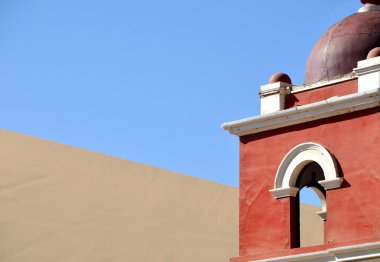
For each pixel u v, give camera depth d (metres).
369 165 25.61
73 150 67.44
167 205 64.38
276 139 27.62
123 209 60.88
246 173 28.08
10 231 52.75
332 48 27.27
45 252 51.75
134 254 54.75
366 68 26.09
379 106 25.62
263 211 27.48
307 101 27.41
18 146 65.19
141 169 68.62
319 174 28.00
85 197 60.62
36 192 58.84
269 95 28.05
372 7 28.02
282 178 27.27
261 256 27.05
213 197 68.19
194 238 59.84
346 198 25.89
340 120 26.36
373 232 25.22
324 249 25.83
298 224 27.14
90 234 55.28
